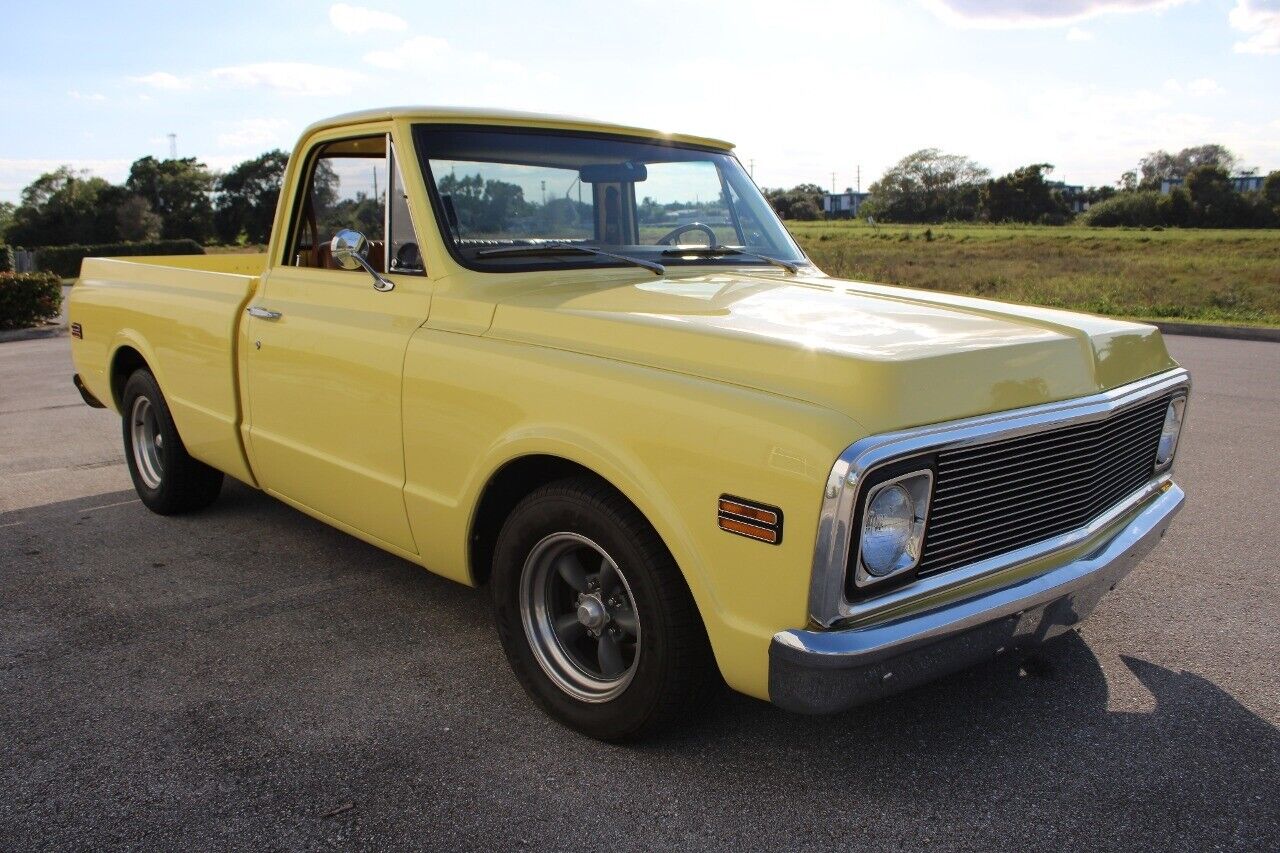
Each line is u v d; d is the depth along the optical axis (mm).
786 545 2189
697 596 2387
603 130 3766
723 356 2469
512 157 3467
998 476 2416
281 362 3725
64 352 12453
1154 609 3816
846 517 2109
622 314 2781
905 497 2225
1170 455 3338
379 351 3252
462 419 2949
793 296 3154
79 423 7484
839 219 84750
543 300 2998
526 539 2859
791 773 2684
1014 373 2490
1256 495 5379
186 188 69688
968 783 2639
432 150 3312
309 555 4461
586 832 2428
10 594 3986
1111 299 19547
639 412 2473
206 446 4391
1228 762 2746
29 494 5445
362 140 3521
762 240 4156
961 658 2410
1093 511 2787
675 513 2396
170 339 4465
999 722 2963
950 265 31125
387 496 3320
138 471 5109
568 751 2799
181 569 4277
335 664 3361
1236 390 8969
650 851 2355
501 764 2729
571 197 3604
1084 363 2709
